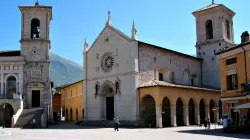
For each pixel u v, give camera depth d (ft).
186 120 168.76
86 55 194.29
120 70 169.99
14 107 184.44
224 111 129.18
